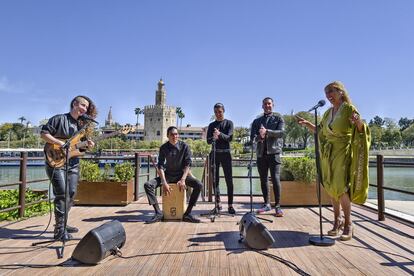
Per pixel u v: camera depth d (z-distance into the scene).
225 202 6.55
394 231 4.07
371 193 13.07
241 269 2.74
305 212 5.34
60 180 3.74
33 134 100.50
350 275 2.62
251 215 3.58
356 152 3.61
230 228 4.25
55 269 2.75
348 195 3.67
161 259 3.00
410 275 2.62
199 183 4.82
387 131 77.69
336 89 3.79
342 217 4.33
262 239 3.25
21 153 4.97
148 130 100.56
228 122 5.45
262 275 2.62
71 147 3.85
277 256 3.09
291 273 2.66
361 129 3.58
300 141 70.19
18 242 3.62
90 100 4.12
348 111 3.62
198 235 3.87
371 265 2.85
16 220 4.78
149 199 4.77
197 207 5.98
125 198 6.02
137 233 3.97
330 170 3.75
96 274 2.64
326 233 3.98
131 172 6.44
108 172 6.45
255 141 4.83
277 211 5.01
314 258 3.04
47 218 4.95
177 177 4.94
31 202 5.15
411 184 18.89
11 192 5.94
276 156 5.18
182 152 4.93
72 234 3.95
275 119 5.33
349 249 3.32
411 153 50.09
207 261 2.95
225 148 5.30
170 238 3.74
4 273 2.66
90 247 2.85
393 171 33.91
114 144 62.59
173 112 103.31
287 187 5.86
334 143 3.74
